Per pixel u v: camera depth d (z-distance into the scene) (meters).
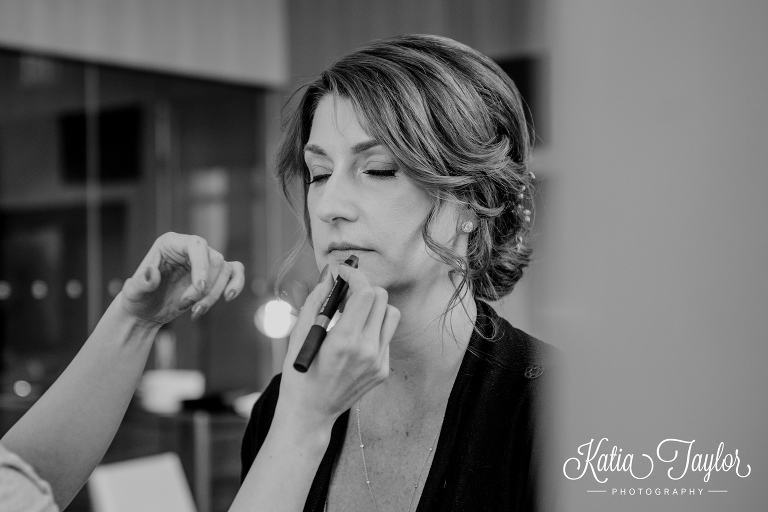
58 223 3.99
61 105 4.05
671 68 0.25
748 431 0.25
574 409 0.28
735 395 0.25
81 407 0.87
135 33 4.31
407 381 0.89
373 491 0.89
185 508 1.82
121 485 1.75
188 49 4.52
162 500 1.79
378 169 0.81
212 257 0.85
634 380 0.26
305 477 0.66
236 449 3.31
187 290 0.84
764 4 0.24
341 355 0.64
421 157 0.78
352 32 4.49
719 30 0.24
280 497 0.65
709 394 0.25
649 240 0.26
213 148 4.66
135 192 4.30
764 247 0.24
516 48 3.62
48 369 3.95
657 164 0.25
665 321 0.26
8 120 3.85
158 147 4.41
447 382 0.88
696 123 0.25
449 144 0.81
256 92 4.91
